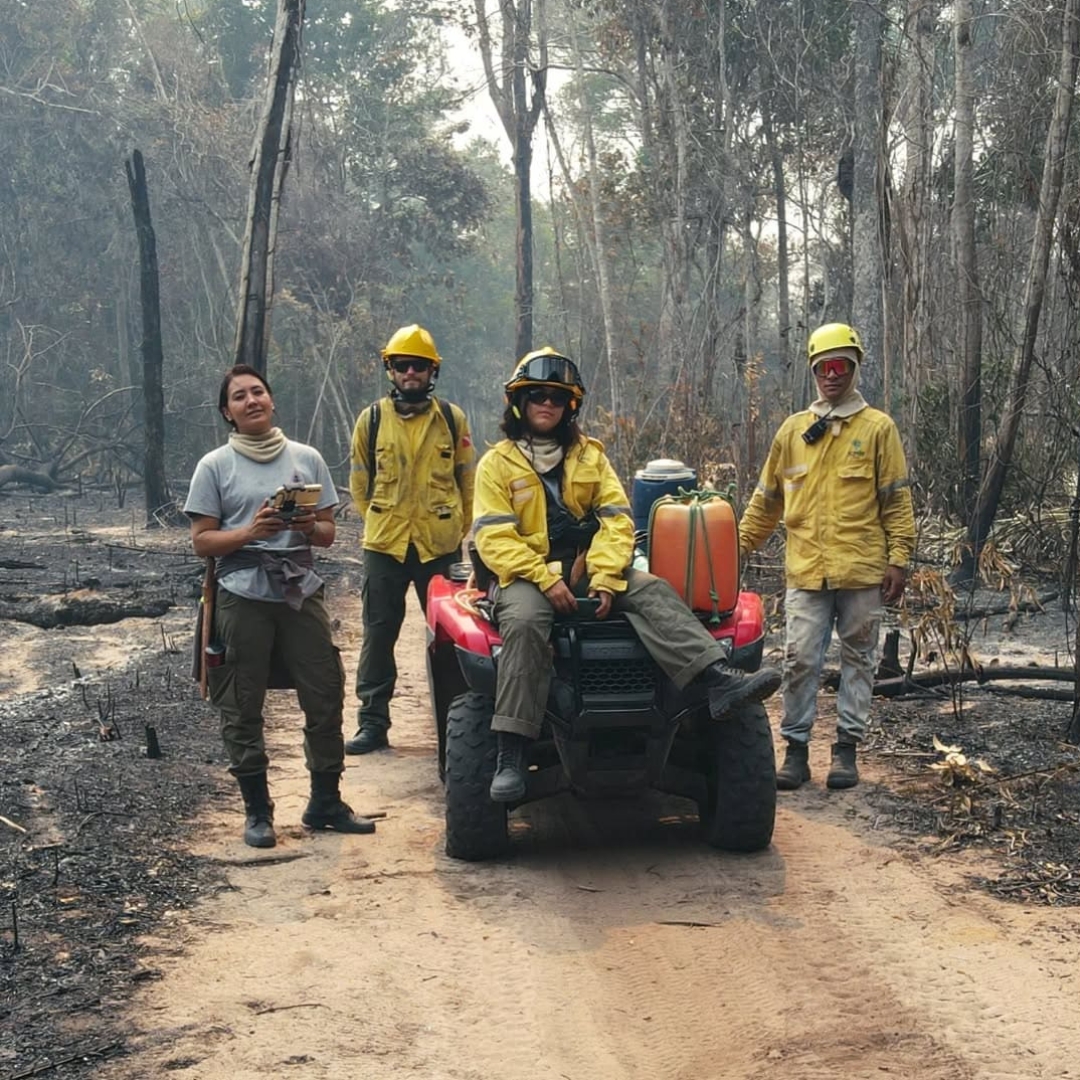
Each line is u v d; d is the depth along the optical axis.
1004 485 13.46
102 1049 3.75
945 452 13.96
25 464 27.61
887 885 5.14
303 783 6.64
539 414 5.41
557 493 5.45
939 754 6.93
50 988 4.16
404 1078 3.63
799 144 27.25
